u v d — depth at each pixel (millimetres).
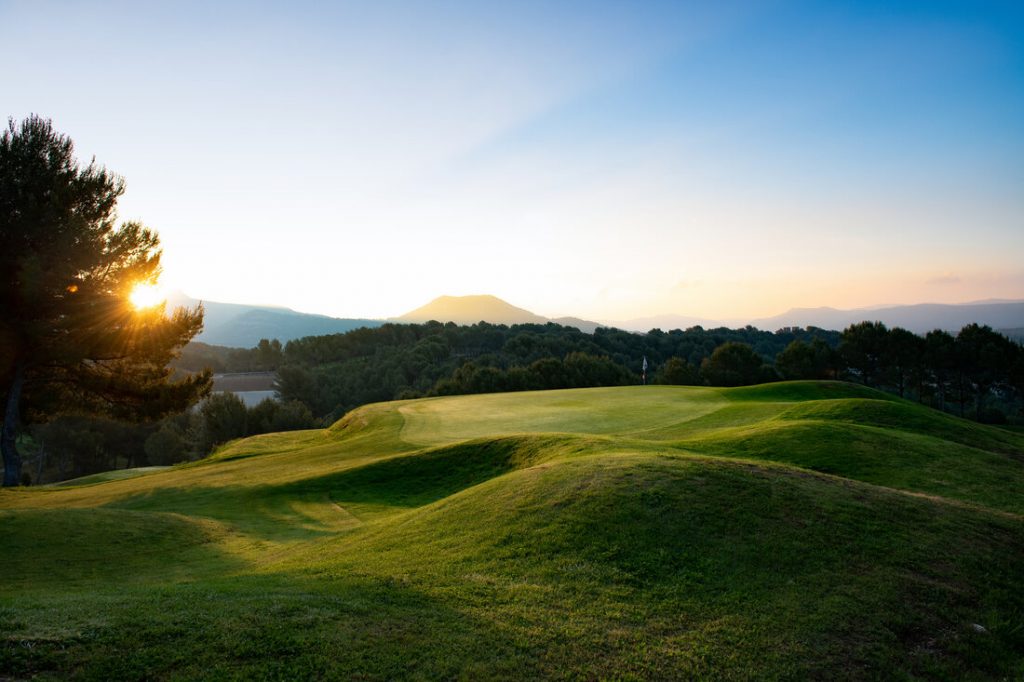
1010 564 10250
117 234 28531
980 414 85125
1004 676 7418
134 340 28781
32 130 27000
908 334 86812
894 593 8953
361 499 21906
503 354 134375
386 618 7598
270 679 5945
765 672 6941
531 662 6770
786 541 10375
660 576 9203
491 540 10766
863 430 23016
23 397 30109
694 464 14172
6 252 25188
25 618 6789
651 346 147875
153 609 7387
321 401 110375
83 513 17516
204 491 24953
